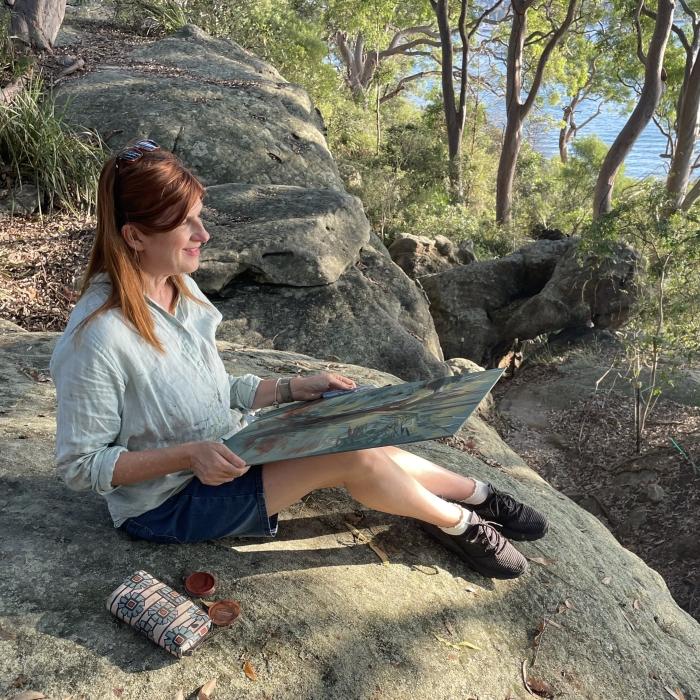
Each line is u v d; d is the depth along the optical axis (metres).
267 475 2.12
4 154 7.21
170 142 8.70
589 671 2.48
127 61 10.95
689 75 20.28
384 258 7.77
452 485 2.54
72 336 1.83
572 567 2.95
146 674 1.83
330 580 2.34
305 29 19.50
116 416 1.90
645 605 3.06
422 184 19.23
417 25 33.41
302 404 2.40
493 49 32.16
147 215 1.80
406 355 6.64
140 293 1.88
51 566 2.09
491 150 33.19
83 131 8.33
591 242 9.19
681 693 2.62
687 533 7.26
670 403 9.52
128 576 2.11
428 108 26.19
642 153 91.69
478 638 2.37
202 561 2.24
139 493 2.09
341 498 2.79
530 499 3.41
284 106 10.25
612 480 8.45
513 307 12.01
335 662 2.04
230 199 7.56
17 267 6.11
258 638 2.03
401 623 2.28
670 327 8.59
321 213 7.27
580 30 26.75
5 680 1.73
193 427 2.05
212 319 2.15
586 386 10.40
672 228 8.45
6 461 2.59
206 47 12.15
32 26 10.16
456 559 2.64
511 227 19.17
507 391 11.14
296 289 6.76
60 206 7.10
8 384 3.45
